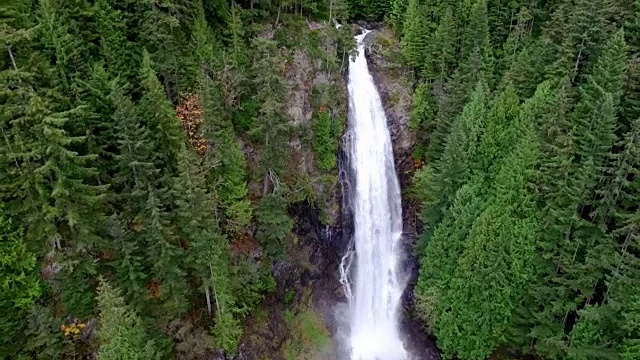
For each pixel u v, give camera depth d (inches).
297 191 1836.9
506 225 1430.9
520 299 1481.3
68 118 1152.8
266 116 1544.0
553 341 1391.5
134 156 1284.4
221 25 1846.7
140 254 1343.5
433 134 1898.4
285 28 2039.9
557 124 1471.5
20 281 1213.7
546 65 1781.5
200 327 1464.1
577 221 1370.6
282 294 1782.7
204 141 1497.3
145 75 1407.5
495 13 2170.3
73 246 1261.1
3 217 1183.6
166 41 1534.2
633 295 1262.3
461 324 1529.3
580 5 1668.3
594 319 1318.9
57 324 1213.7
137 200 1354.6
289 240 1825.8
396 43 2317.9
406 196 2096.5
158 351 1256.2
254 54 1723.7
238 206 1552.7
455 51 2110.0
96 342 1289.4
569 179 1409.9
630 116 1478.8
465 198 1531.7
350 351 1812.3
